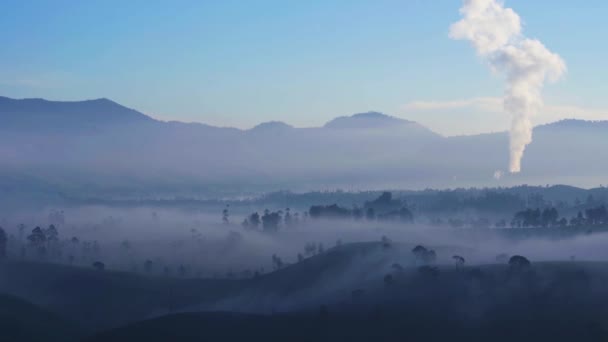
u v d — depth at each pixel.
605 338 190.88
